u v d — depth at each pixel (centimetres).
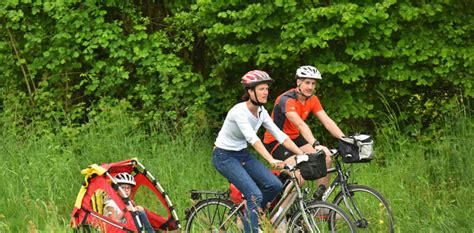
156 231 2064
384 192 2431
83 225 1962
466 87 2781
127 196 1903
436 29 2833
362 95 2900
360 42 2745
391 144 2741
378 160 2680
